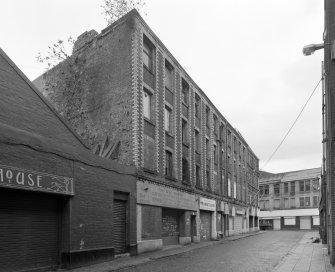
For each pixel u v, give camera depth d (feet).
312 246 80.43
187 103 92.53
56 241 43.70
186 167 89.35
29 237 39.81
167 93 80.02
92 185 49.16
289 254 62.69
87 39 75.36
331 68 46.70
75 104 73.26
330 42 47.11
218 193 113.80
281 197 248.73
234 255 61.31
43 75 82.69
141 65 67.77
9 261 37.06
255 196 189.78
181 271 42.47
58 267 43.37
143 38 70.69
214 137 114.93
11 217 37.81
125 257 56.24
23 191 38.40
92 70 72.18
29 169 38.40
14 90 41.45
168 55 80.59
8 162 35.99
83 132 70.28
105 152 64.18
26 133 38.47
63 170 43.50
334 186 45.32
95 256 48.47
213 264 48.98
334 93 46.32
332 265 45.55
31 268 39.70
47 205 42.83
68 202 44.52
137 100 65.26
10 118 40.52
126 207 59.52
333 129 45.93
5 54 40.73
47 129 46.11
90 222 48.11
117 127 65.67
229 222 130.31
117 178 56.13
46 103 46.16
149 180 67.05
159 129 73.67
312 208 233.55
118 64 67.92
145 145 67.41
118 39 68.90
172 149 80.18
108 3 75.77
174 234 81.61
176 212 83.35
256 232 170.60
